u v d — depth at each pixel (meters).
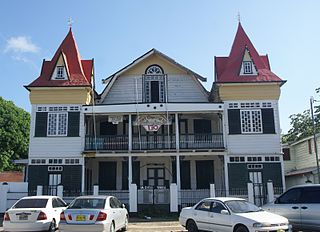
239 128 26.06
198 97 28.53
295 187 14.38
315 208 13.34
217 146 25.88
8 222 14.13
